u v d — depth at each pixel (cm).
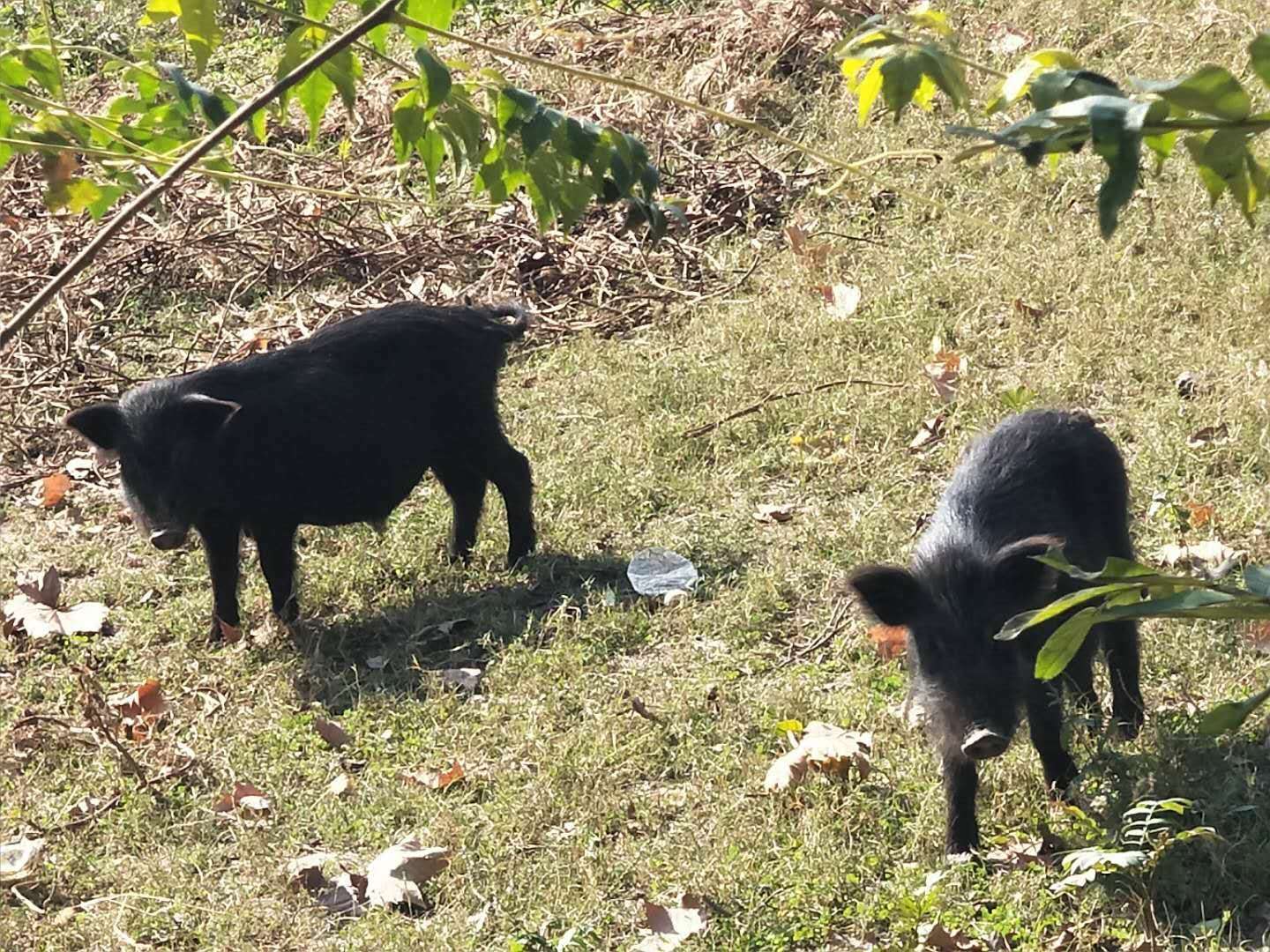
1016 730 500
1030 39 1142
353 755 593
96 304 998
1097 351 801
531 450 803
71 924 507
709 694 594
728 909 474
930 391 796
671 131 1095
